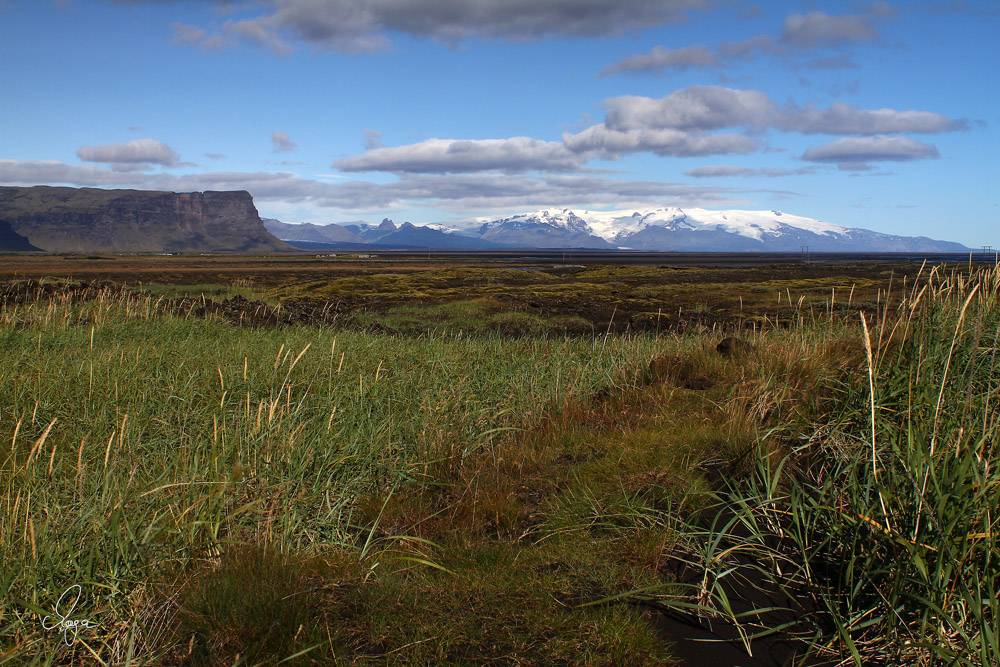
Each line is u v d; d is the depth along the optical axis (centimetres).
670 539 395
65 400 678
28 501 371
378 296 3338
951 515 307
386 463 524
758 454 431
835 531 359
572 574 362
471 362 918
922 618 292
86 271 7719
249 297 3095
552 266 10262
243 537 396
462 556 381
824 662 297
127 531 356
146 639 290
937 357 448
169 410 646
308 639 292
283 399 666
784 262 13100
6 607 305
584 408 706
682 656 299
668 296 3447
